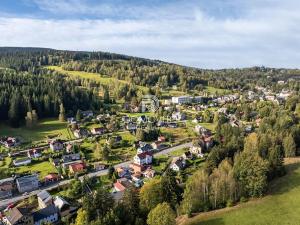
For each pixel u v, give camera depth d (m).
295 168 103.44
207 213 78.88
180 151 160.12
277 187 88.50
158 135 184.12
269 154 102.06
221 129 167.88
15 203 109.75
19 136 181.50
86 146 164.62
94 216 75.81
